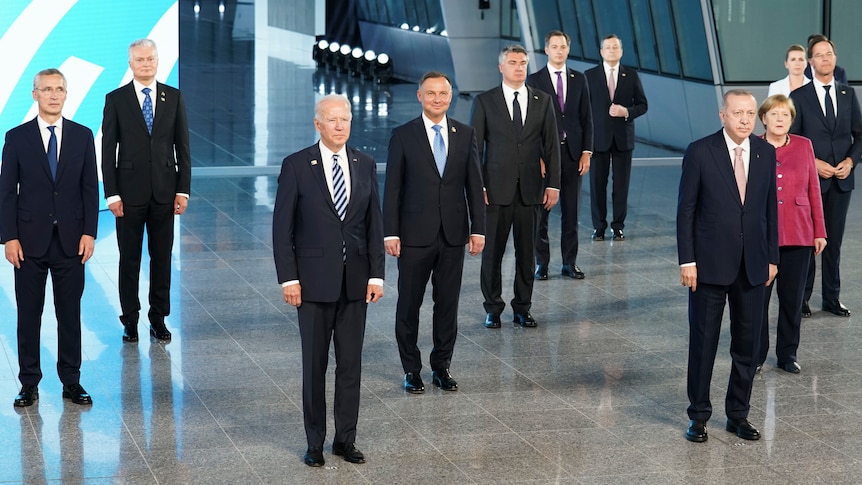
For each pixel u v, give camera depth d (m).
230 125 16.44
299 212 5.56
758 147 5.96
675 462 5.72
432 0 18.23
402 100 17.83
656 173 16.05
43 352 7.46
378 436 6.05
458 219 6.73
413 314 6.79
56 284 6.45
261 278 9.58
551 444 5.95
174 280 9.46
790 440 6.05
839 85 8.17
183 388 6.80
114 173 7.65
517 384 6.96
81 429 6.09
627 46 17.92
